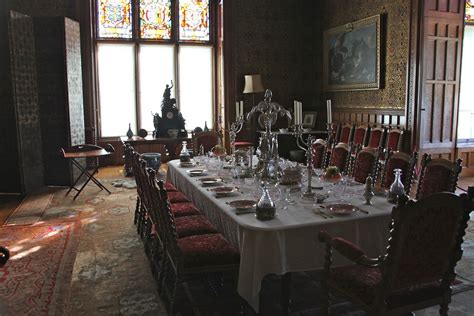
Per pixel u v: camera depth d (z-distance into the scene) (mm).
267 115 3758
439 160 3213
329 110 3555
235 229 2803
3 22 6230
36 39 6797
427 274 2193
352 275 2348
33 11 8164
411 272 2139
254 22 8969
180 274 2729
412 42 6402
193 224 3287
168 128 8016
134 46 9133
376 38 7105
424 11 6242
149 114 9383
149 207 3623
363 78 7539
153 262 3516
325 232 2480
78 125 7371
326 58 8688
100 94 9023
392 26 6844
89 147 6500
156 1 9180
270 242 2549
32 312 2949
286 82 9297
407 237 2041
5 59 6293
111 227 4801
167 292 3068
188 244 2871
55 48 6832
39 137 6922
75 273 3588
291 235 2621
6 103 6344
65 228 4770
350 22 7879
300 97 9430
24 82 6559
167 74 9422
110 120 9141
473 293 3127
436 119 6574
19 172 6453
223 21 8812
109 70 9039
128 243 4285
